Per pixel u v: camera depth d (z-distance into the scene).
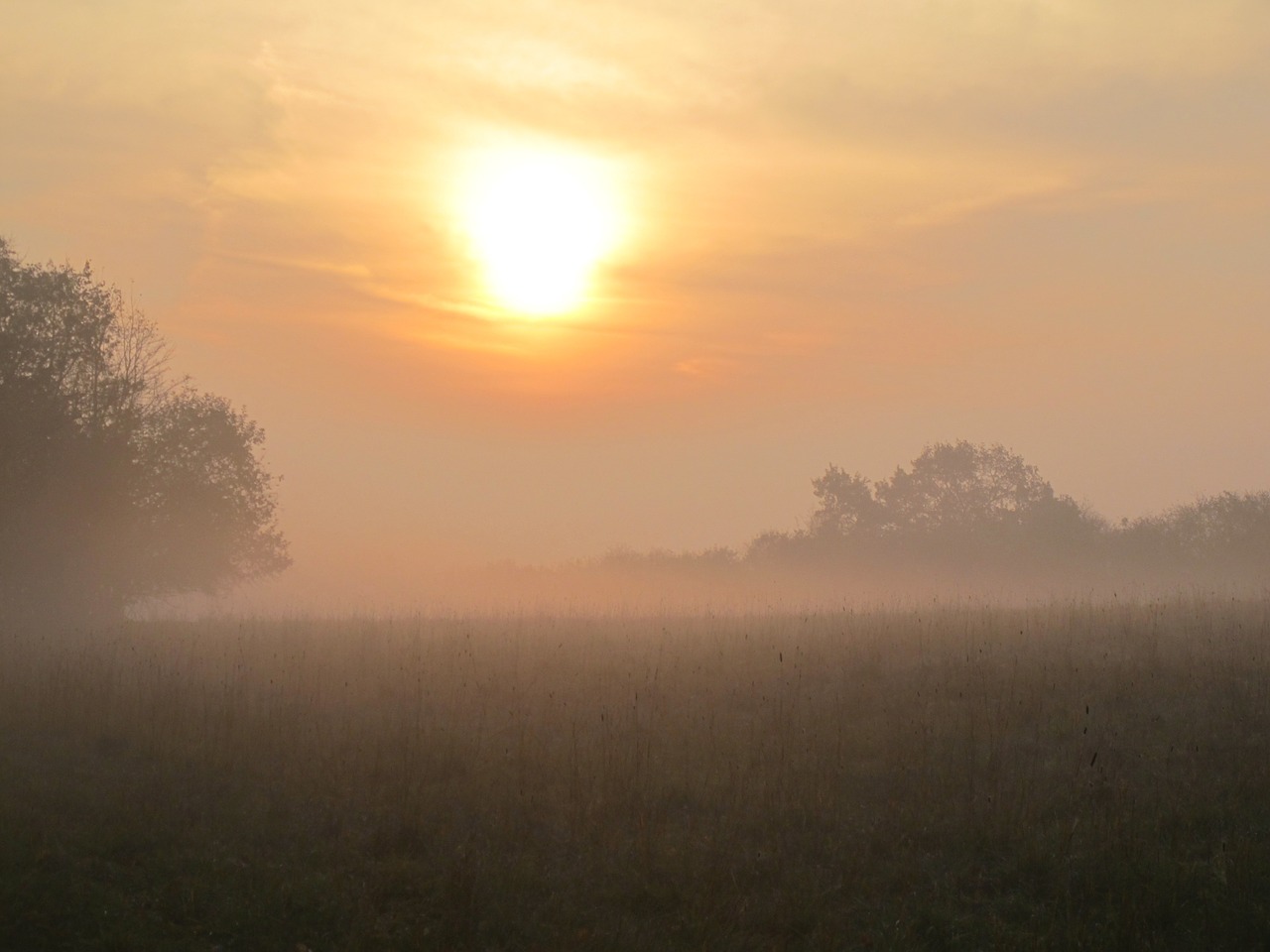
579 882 8.23
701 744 11.61
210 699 13.79
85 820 9.07
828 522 68.62
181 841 8.73
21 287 26.52
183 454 31.98
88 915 7.32
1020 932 7.41
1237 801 9.45
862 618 22.53
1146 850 8.49
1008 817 9.16
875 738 11.80
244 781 10.45
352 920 7.45
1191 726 11.70
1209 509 54.38
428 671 16.19
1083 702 12.77
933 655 16.20
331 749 11.44
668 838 8.99
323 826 9.23
